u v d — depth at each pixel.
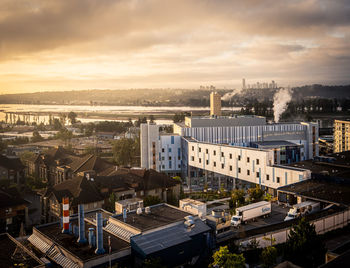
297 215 77.31
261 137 157.75
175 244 58.31
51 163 142.75
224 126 155.88
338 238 67.50
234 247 58.81
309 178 96.62
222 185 125.62
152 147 142.62
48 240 61.62
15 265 51.41
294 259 53.31
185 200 79.81
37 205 113.25
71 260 54.56
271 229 68.62
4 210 86.75
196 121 154.00
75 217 73.19
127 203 80.44
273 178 103.00
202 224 65.75
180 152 148.75
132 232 60.47
